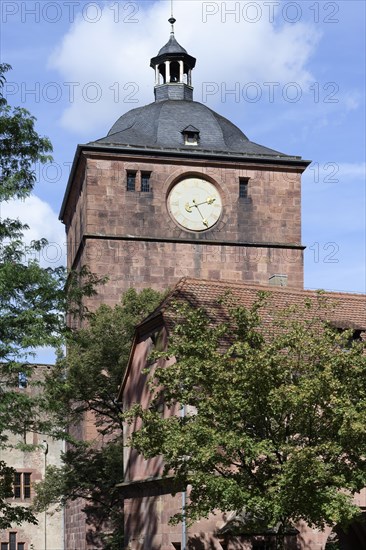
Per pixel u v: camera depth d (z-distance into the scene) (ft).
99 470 191.42
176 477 116.47
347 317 160.35
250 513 125.29
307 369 115.44
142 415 118.52
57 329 136.56
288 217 234.58
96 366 182.91
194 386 120.16
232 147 237.45
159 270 225.35
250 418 114.62
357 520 138.41
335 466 114.01
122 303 196.75
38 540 276.62
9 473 145.59
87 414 203.72
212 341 118.83
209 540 135.23
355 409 111.24
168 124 238.27
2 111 138.31
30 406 135.33
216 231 230.48
